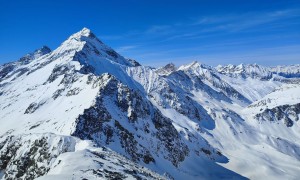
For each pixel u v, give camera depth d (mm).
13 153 67312
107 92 144500
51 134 65812
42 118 166750
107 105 132125
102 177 41812
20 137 70000
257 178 161875
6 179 62000
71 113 135125
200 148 181750
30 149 64625
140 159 115875
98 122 114312
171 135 156625
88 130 108438
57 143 62812
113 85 152625
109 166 49844
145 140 133625
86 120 111625
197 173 143875
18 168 62281
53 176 38406
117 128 119500
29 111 191125
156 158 127875
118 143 112688
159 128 153375
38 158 61188
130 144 117438
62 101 180875
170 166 131750
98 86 153750
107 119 119875
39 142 64562
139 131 135875
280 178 164375
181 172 133125
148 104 164125
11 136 71562
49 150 61781
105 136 110938
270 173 168875
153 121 154500
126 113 140375
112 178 43156
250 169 173750
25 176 59719
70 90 190000
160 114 165500
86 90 168125
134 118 140000
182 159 149625
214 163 173125
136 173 52219
